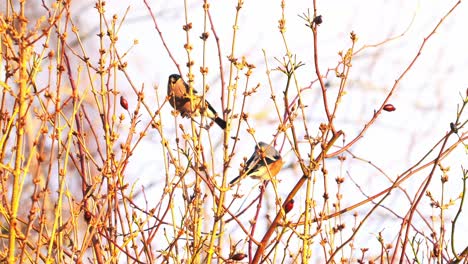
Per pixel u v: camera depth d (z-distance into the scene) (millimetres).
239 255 10148
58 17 9672
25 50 9211
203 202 10414
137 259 9984
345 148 10328
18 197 9039
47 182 9266
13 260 8977
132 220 10680
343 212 10438
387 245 10672
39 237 9203
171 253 10141
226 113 10625
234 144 10383
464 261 10219
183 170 10617
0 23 9305
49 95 9617
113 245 10078
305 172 10211
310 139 10164
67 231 10234
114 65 10383
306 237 9820
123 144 10266
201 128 10547
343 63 10242
